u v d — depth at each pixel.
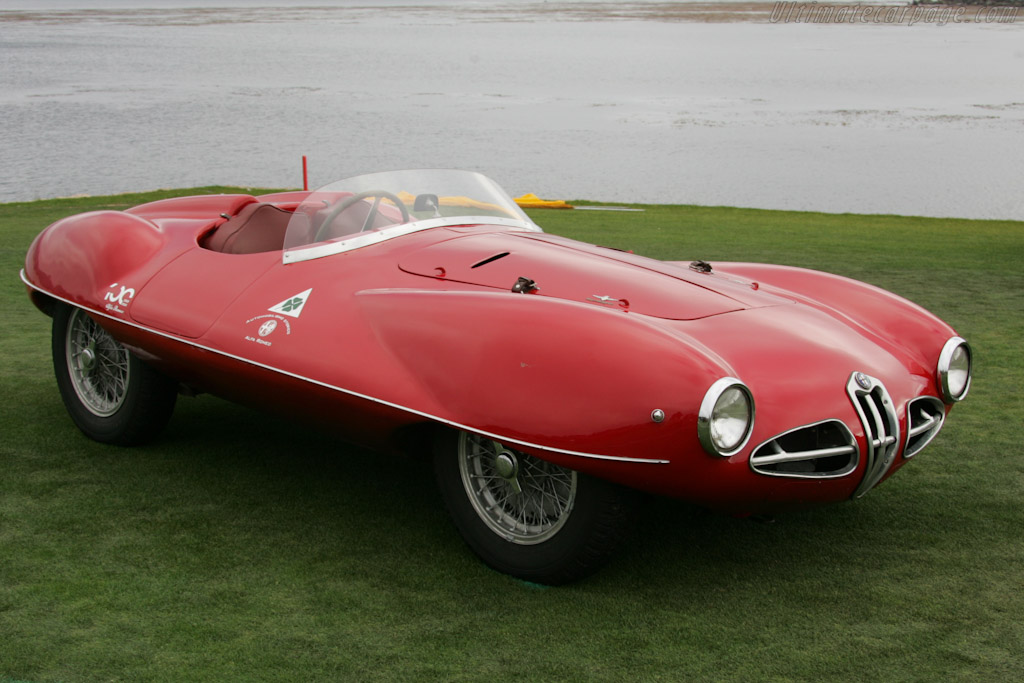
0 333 6.16
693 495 2.75
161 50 100.12
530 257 3.58
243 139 36.31
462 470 3.08
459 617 2.74
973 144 38.47
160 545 3.17
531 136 39.16
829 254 10.90
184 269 3.96
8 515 3.39
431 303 3.12
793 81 71.56
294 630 2.64
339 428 3.38
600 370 2.68
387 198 4.05
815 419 2.83
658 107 53.62
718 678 2.43
